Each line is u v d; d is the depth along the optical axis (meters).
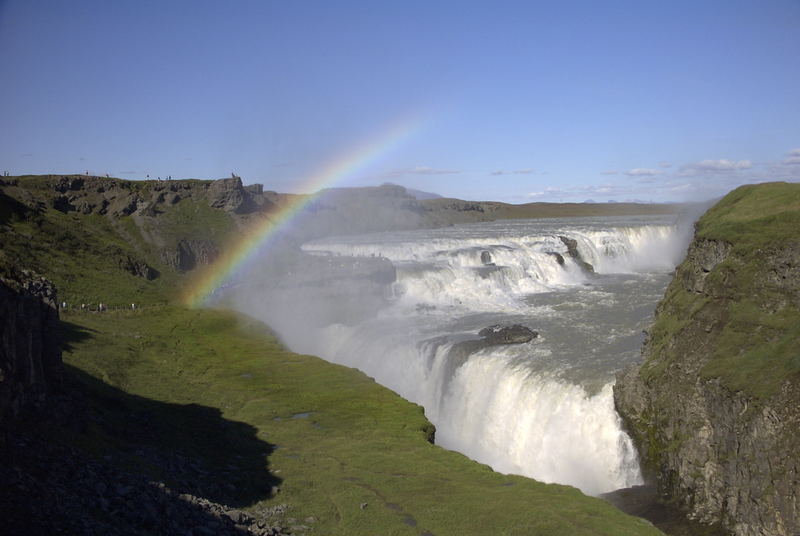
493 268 88.69
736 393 35.16
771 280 40.75
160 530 19.52
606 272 102.56
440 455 34.41
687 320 44.41
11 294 23.91
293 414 41.16
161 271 90.19
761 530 31.19
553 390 46.94
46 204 95.56
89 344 49.72
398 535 23.98
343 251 109.75
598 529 24.89
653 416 41.28
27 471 19.48
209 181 128.12
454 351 56.25
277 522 24.41
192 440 33.72
